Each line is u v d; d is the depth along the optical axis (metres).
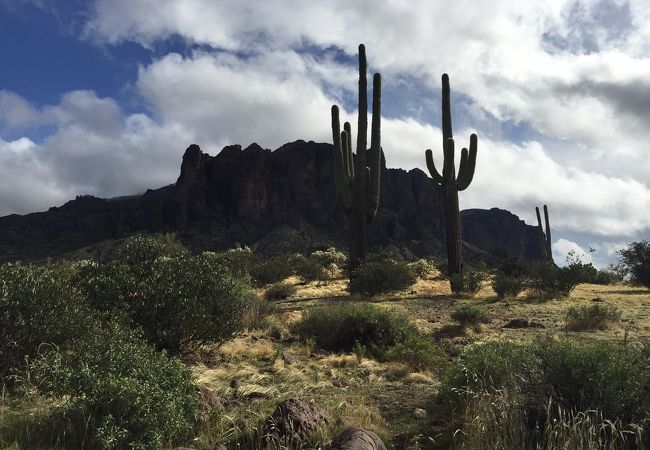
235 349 9.05
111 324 5.96
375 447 3.93
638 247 22.41
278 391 6.43
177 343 7.94
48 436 4.17
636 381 4.24
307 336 10.56
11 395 5.11
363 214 22.44
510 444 4.03
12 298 5.59
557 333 10.82
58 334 5.70
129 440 4.09
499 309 15.55
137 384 4.36
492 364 5.48
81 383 4.34
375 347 9.12
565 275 19.06
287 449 4.08
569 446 3.73
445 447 4.49
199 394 5.30
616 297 18.16
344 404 5.49
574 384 4.38
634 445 3.98
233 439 4.50
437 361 8.14
